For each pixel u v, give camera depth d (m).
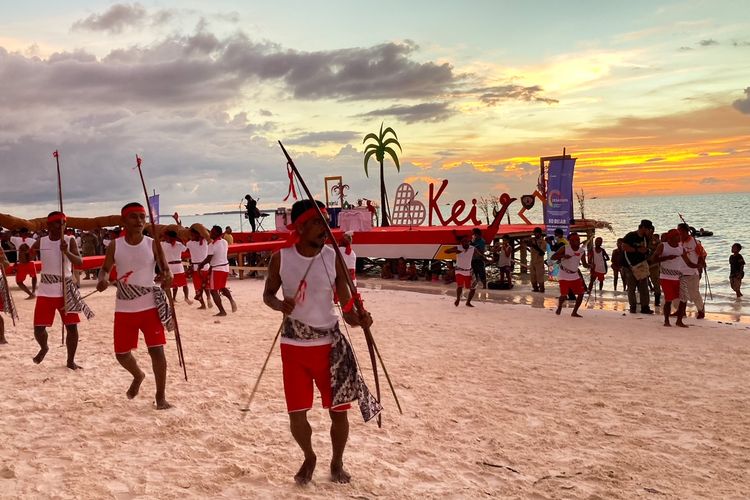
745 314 14.91
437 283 24.42
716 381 7.97
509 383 7.76
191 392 6.84
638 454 5.26
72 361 7.98
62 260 7.81
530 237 26.48
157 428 5.55
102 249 25.69
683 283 12.68
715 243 49.53
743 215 125.06
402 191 33.81
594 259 18.66
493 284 21.70
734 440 5.67
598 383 7.82
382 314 14.81
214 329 11.93
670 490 4.52
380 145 40.28
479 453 5.23
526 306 16.48
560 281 14.42
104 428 5.52
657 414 6.46
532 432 5.82
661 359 9.38
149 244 6.24
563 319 13.95
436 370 8.47
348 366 4.32
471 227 27.77
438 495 4.29
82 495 4.02
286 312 4.21
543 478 4.68
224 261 14.00
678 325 12.77
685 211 177.75
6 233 24.98
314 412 6.24
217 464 4.70
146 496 4.05
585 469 4.89
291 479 4.45
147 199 6.22
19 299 17.41
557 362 9.12
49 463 4.63
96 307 15.17
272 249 26.95
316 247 4.33
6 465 4.55
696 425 6.11
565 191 22.11
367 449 5.19
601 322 13.46
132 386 6.52
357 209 28.22
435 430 5.80
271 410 6.23
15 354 8.91
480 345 10.52
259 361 8.70
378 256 26.41
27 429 5.48
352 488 4.33
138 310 6.18
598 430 5.91
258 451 5.04
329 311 4.36
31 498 3.97
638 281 14.91
